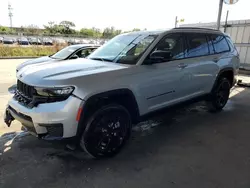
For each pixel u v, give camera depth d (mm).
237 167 2785
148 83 3162
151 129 3938
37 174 2566
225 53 4684
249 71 9844
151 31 3709
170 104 3637
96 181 2473
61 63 3256
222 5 8133
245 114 4816
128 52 3379
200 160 2934
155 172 2656
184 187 2395
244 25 9891
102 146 2846
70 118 2482
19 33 31969
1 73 9562
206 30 4367
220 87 4754
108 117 2830
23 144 3246
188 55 3842
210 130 3922
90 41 32875
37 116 2479
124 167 2748
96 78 2672
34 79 2652
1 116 4312
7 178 2477
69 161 2842
